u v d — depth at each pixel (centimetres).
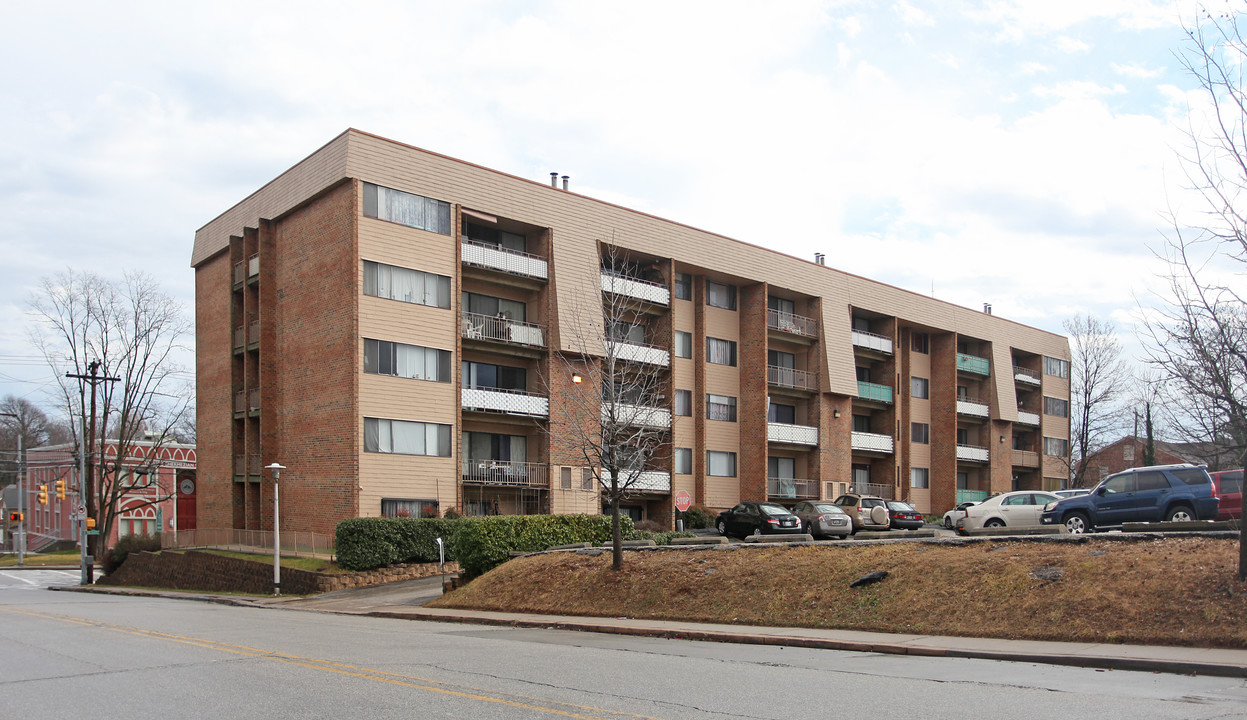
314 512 3497
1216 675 1055
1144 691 959
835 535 3419
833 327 5188
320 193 3572
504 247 4019
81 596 3316
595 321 4025
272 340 3853
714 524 4416
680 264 4525
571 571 2153
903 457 5722
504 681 1021
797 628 1570
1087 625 1320
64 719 819
